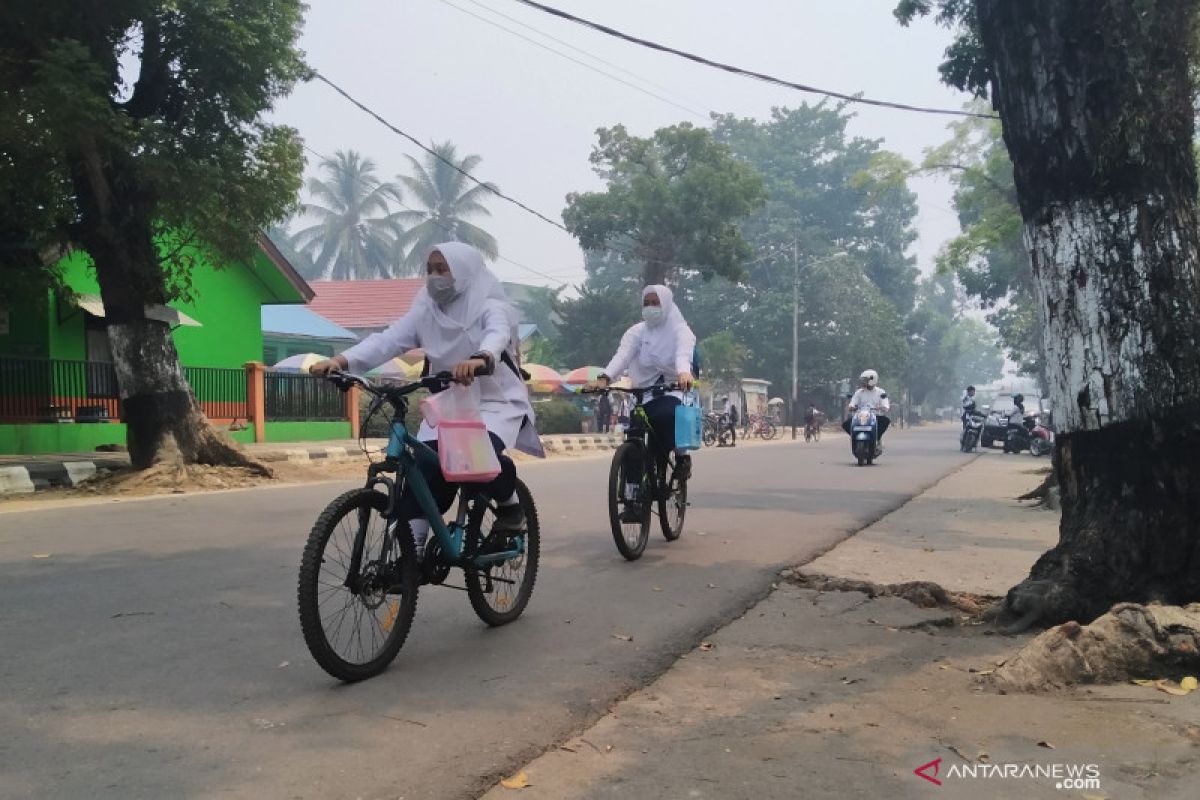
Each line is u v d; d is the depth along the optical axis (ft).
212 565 20.26
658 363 21.71
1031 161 15.02
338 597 12.21
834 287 166.40
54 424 49.01
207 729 10.61
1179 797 9.02
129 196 38.47
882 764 9.76
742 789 9.16
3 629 14.84
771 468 50.52
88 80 32.55
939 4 37.06
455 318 14.10
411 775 9.43
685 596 17.40
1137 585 14.14
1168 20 14.17
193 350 62.80
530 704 11.50
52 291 50.60
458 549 13.65
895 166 71.05
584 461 57.41
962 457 66.90
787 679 12.62
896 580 19.26
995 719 11.02
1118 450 14.26
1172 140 14.26
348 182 151.23
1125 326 14.15
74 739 10.30
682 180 103.81
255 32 37.37
